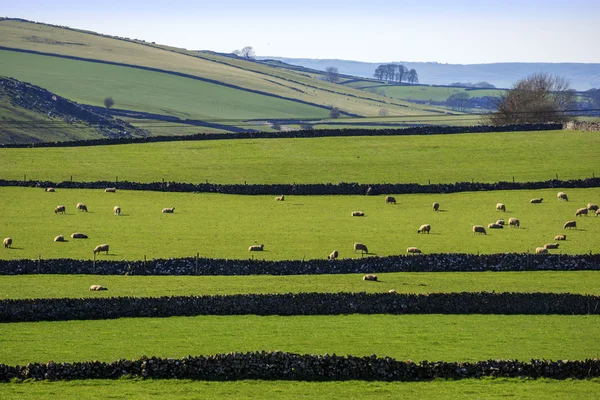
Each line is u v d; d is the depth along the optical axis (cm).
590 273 9031
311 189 13175
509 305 7694
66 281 8325
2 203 12088
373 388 5588
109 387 5497
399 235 10625
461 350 6400
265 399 5331
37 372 5647
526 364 5884
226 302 7469
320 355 5919
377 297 7638
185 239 10300
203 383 5609
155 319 7262
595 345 6606
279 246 9988
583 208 11750
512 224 11131
